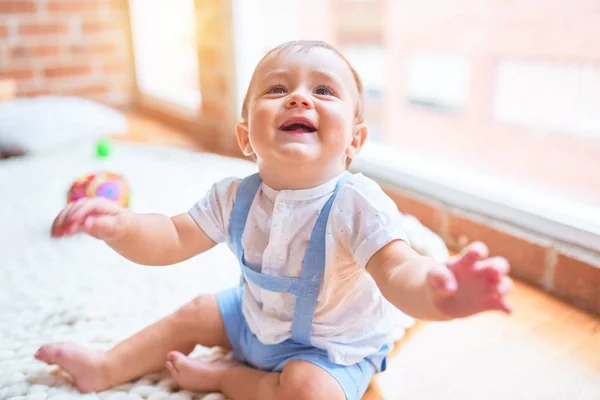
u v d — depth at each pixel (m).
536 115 2.17
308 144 0.71
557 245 1.10
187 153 2.00
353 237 0.73
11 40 2.35
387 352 0.86
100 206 0.75
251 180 0.81
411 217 1.30
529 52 2.14
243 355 0.86
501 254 1.21
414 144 2.68
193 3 2.08
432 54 2.51
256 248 0.77
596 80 1.96
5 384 0.82
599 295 1.04
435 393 0.83
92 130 2.16
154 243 0.79
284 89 0.74
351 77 0.77
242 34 1.88
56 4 2.41
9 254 1.27
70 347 0.82
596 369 0.89
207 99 2.12
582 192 1.95
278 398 0.74
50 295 1.08
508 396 0.83
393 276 0.66
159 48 2.61
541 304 1.08
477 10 2.28
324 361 0.76
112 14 2.56
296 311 0.76
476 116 2.40
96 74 2.60
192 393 0.82
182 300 1.07
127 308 1.04
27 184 1.72
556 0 2.01
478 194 1.26
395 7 2.56
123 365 0.83
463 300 0.53
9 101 2.29
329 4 2.45
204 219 0.82
